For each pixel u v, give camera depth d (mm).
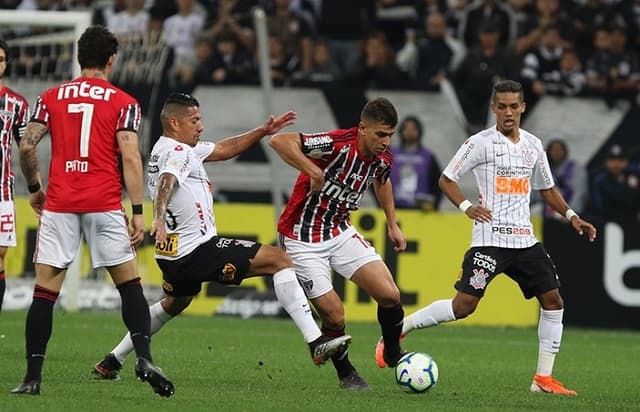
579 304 60781
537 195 66312
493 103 33594
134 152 27250
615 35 72375
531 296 33594
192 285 30609
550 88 70250
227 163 68438
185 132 30016
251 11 74000
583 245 60906
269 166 68312
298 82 69562
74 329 48875
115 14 75375
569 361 44000
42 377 31641
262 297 60719
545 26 72562
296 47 72625
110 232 27656
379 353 34094
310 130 69688
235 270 29938
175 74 69312
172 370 35219
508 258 33438
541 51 71250
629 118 69750
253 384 32219
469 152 33375
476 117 69188
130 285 27812
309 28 73875
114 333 47656
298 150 30453
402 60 73562
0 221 35219
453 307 34125
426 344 49406
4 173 35125
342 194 31500
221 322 56750
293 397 28969
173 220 29875
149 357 27062
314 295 31453
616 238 60875
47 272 27703
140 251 60125
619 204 67188
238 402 27641
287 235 31859
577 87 70750
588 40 73938
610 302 60781
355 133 31156
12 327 48656
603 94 69875
